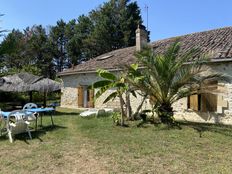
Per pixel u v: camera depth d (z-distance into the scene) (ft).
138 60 38.37
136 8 140.26
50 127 35.22
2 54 40.16
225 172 18.80
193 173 18.67
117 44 137.28
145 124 36.24
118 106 55.83
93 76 62.03
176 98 37.86
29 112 31.68
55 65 162.81
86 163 20.83
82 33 158.30
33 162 21.12
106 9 140.36
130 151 23.81
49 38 164.25
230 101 40.06
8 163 20.93
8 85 51.44
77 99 66.44
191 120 44.11
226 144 26.35
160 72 35.65
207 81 35.94
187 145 25.86
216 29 56.65
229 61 39.91
